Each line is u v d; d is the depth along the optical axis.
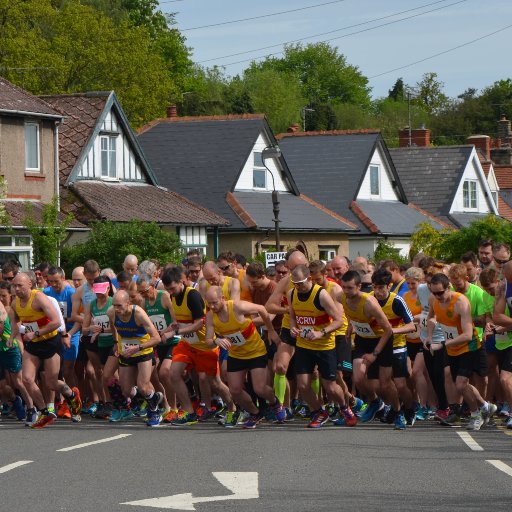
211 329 39.94
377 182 145.25
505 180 199.88
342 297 39.34
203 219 111.00
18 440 37.53
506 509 24.72
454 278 39.62
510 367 39.47
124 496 26.52
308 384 40.03
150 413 41.59
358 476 29.03
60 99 111.94
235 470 30.11
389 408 41.25
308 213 127.12
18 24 173.12
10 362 42.53
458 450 33.75
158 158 128.62
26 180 97.19
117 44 181.00
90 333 43.78
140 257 92.31
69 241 101.25
